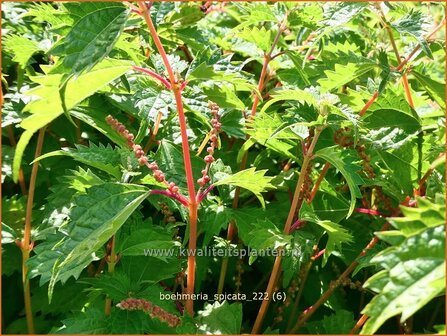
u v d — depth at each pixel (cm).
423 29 201
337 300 236
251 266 258
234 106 209
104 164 185
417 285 121
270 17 219
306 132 192
